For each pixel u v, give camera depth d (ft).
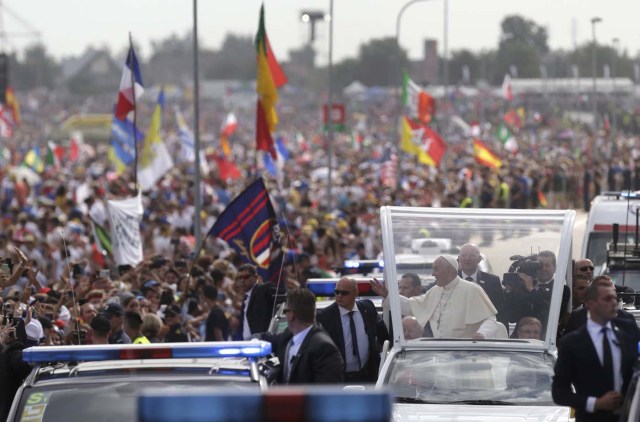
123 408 79.25
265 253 176.24
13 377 86.94
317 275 195.11
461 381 109.70
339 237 288.92
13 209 359.25
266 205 175.73
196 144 255.70
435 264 117.08
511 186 460.96
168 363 83.25
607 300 86.07
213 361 84.43
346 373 120.78
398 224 120.57
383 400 46.42
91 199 306.76
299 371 99.35
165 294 177.78
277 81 249.14
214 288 174.81
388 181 464.24
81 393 80.38
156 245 295.07
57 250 254.06
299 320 100.63
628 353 86.38
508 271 116.78
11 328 113.50
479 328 115.44
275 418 46.34
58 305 152.46
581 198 504.02
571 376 87.56
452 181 518.37
